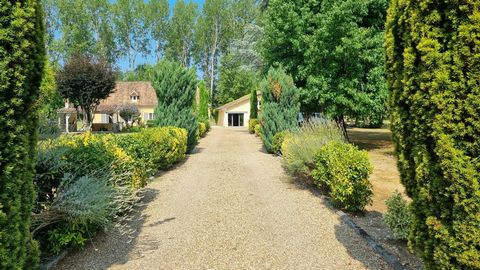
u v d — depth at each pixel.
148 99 40.94
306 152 6.89
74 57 24.89
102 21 47.16
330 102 12.95
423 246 2.54
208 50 53.50
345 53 11.84
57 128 5.07
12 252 2.37
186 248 3.95
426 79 2.31
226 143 17.77
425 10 2.34
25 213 2.56
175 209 5.53
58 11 35.25
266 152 13.28
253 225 4.75
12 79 2.38
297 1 13.49
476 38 2.05
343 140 7.72
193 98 13.03
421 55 2.34
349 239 4.20
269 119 12.62
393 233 4.00
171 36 51.97
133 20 50.69
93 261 3.55
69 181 3.62
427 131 2.35
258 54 23.77
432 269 2.44
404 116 2.69
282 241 4.16
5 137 2.33
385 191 6.87
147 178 6.75
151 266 3.47
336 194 5.37
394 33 2.85
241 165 10.04
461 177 2.08
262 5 19.70
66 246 3.76
